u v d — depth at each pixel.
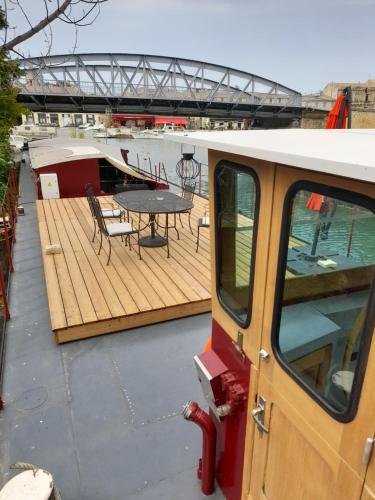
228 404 1.88
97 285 4.83
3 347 3.83
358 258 1.12
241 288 1.72
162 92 39.75
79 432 2.83
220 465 2.23
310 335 1.32
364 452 1.07
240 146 1.29
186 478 2.46
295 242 1.30
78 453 2.66
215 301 1.96
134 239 6.69
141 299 4.42
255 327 1.60
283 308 1.42
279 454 1.58
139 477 2.48
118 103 38.56
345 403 1.18
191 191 8.62
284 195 1.28
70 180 11.41
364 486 1.10
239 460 1.96
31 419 2.94
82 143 20.52
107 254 5.96
